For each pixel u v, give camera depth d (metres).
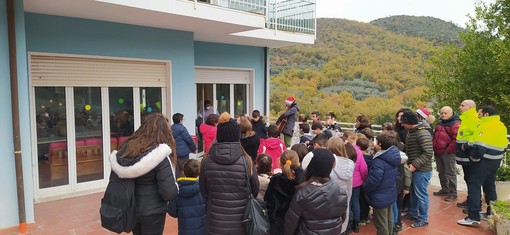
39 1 5.45
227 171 3.03
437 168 6.50
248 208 3.03
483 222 5.24
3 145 4.70
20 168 4.79
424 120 6.03
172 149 3.15
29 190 4.92
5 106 4.71
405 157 4.59
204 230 3.43
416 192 5.11
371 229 5.02
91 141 7.02
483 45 11.88
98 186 7.11
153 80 7.88
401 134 5.68
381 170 4.07
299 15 10.92
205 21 7.09
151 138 3.03
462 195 6.64
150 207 3.01
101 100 7.11
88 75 6.87
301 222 2.84
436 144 6.29
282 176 3.35
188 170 3.46
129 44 7.30
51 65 6.40
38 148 6.34
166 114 8.10
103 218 2.90
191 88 8.45
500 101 11.11
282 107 29.70
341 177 3.58
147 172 2.92
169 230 4.91
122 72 7.36
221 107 11.26
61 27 6.40
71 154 6.75
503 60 10.71
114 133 7.34
